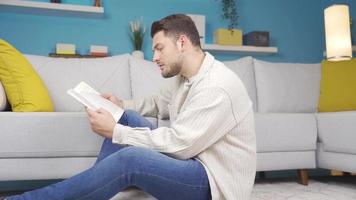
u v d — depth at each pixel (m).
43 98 1.84
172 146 1.08
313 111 2.86
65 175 1.74
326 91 2.70
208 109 1.07
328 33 3.06
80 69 2.37
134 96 2.44
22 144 1.65
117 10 3.37
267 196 1.95
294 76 2.90
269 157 2.17
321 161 2.26
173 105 1.31
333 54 3.00
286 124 2.19
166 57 1.19
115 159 1.04
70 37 3.23
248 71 2.84
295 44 3.88
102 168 1.03
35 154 1.68
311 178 2.64
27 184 2.40
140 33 3.31
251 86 2.81
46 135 1.69
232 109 1.10
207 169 1.11
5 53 1.77
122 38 3.37
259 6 3.80
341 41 2.98
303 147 2.22
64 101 2.23
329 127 2.16
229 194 1.09
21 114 1.67
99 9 3.13
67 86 2.27
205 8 3.64
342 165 2.09
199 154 1.13
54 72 2.29
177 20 1.20
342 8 3.00
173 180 1.07
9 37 3.07
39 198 1.00
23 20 3.11
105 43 3.32
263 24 3.80
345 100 2.56
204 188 1.11
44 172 1.70
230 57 3.68
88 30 3.28
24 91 1.76
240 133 1.14
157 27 1.21
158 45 1.20
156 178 1.05
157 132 1.12
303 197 1.92
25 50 3.10
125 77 2.47
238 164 1.13
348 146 2.02
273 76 2.86
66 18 3.22
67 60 2.40
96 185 1.02
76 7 3.07
